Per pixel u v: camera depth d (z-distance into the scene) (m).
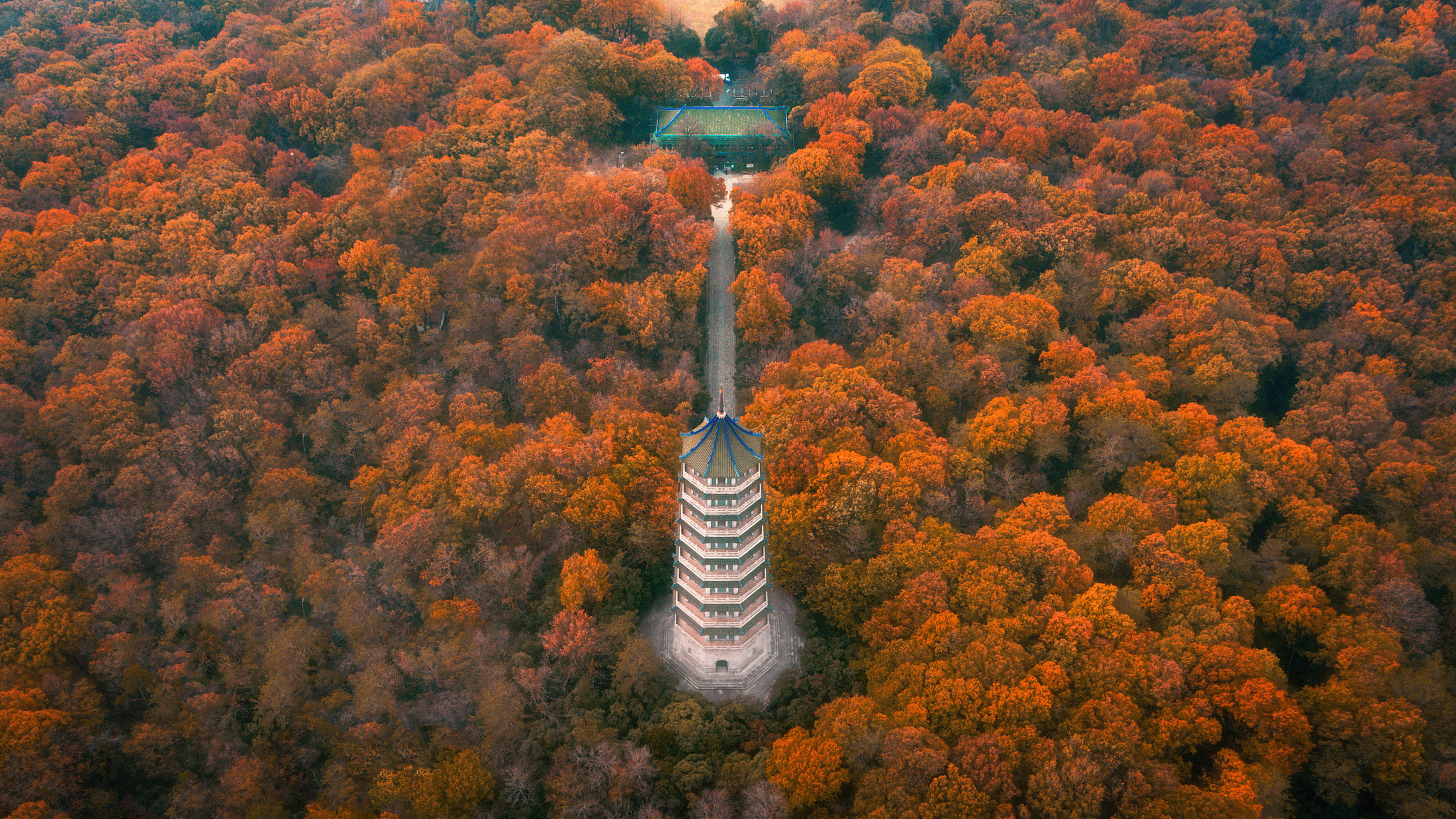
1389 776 101.94
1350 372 155.75
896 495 127.81
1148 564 122.75
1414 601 117.56
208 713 119.06
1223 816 92.75
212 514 143.38
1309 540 130.62
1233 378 151.62
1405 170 193.12
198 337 163.25
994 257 175.12
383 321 174.75
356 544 142.12
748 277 169.12
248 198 194.50
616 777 104.25
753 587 113.69
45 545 136.12
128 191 191.62
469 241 187.38
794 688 115.25
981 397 154.75
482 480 136.75
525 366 162.12
